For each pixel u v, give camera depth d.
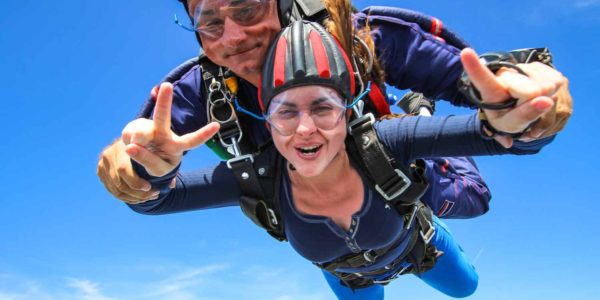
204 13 1.28
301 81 1.14
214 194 1.40
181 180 1.38
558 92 1.05
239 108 1.33
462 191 1.77
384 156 1.26
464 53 0.90
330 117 1.17
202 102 1.48
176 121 1.49
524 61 1.05
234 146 1.36
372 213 1.37
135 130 1.02
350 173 1.32
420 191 1.33
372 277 1.85
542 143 1.11
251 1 1.27
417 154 1.26
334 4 1.29
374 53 1.40
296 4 1.38
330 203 1.35
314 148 1.18
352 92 1.22
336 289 2.23
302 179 1.33
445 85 1.49
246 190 1.38
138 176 1.15
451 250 2.18
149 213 1.37
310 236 1.42
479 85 0.93
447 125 1.21
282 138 1.19
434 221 2.08
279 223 1.42
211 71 1.40
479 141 1.16
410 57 1.50
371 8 1.53
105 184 1.22
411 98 1.99
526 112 0.94
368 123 1.27
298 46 1.16
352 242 1.43
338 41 1.27
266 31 1.30
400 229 1.46
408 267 1.89
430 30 1.51
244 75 1.34
